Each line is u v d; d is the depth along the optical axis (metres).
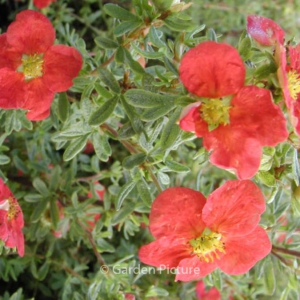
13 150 0.20
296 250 0.16
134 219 0.18
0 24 0.27
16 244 0.15
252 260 0.13
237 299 0.21
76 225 0.18
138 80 0.14
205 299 0.21
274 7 0.30
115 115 0.16
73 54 0.14
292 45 0.13
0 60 0.14
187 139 0.12
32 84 0.14
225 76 0.11
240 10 0.29
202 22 0.29
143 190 0.14
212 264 0.14
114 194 0.18
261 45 0.12
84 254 0.22
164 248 0.13
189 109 0.11
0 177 0.16
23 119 0.15
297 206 0.13
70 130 0.14
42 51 0.14
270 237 0.16
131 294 0.18
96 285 0.18
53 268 0.21
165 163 0.14
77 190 0.19
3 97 0.14
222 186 0.12
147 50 0.14
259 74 0.11
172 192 0.12
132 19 0.13
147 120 0.12
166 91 0.13
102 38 0.13
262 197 0.12
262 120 0.11
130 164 0.13
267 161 0.12
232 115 0.11
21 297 0.19
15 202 0.15
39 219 0.18
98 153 0.15
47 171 0.20
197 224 0.13
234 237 0.13
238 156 0.11
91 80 0.14
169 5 0.12
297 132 0.11
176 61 0.13
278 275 0.21
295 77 0.12
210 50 0.11
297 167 0.12
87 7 0.25
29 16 0.13
